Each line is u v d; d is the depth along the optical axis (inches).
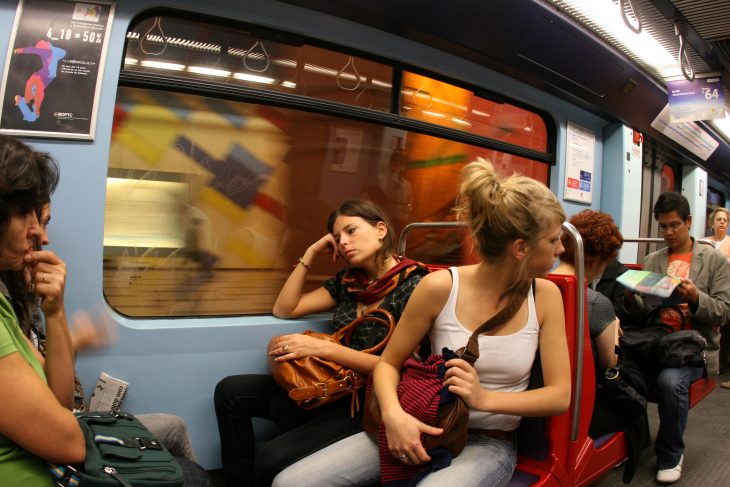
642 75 179.9
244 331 95.9
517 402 58.7
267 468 72.3
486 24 121.5
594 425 87.7
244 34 100.4
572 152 175.5
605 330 88.3
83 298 83.7
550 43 139.5
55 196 81.5
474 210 60.6
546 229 57.8
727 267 121.9
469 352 59.4
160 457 51.4
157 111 93.4
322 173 113.7
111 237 90.3
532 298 63.6
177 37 93.5
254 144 104.0
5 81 79.4
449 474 57.8
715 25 146.4
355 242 87.4
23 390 42.7
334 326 90.6
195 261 98.2
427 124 126.3
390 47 116.5
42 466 46.0
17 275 60.5
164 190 94.8
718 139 283.4
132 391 87.7
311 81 108.9
